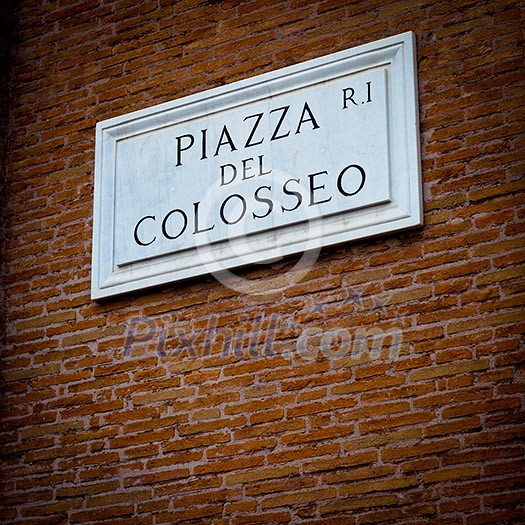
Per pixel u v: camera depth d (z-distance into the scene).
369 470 8.36
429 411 8.30
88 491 9.27
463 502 8.03
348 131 9.11
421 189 8.77
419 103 9.03
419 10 9.29
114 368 9.50
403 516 8.17
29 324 9.98
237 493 8.73
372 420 8.46
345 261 8.91
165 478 9.02
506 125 8.72
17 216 10.38
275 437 8.73
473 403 8.20
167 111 9.90
